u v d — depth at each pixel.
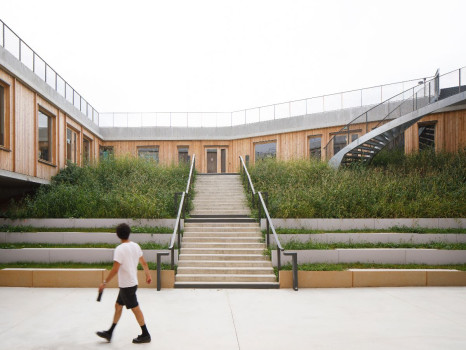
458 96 14.23
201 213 12.97
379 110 18.77
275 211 11.98
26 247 9.79
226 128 24.27
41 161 13.93
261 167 17.31
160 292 7.96
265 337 5.10
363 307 6.68
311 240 10.29
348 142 17.22
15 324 5.66
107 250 9.50
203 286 8.40
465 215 11.70
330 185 13.51
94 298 7.36
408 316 6.10
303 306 6.77
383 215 11.72
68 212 11.70
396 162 17.23
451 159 15.80
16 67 11.91
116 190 13.39
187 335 5.18
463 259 9.59
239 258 9.64
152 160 18.53
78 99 19.12
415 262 9.60
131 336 5.14
